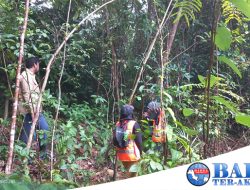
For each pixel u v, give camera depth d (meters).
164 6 7.33
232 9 2.76
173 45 8.00
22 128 5.01
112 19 7.16
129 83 7.24
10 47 4.94
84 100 8.82
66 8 7.66
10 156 4.16
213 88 3.69
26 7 4.23
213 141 4.07
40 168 4.09
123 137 4.36
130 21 7.44
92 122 6.57
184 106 4.75
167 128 3.31
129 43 7.56
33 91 4.84
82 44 7.46
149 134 3.86
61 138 4.74
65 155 4.87
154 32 7.12
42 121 5.04
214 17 2.65
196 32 8.56
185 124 4.34
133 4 7.54
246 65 7.00
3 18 5.35
